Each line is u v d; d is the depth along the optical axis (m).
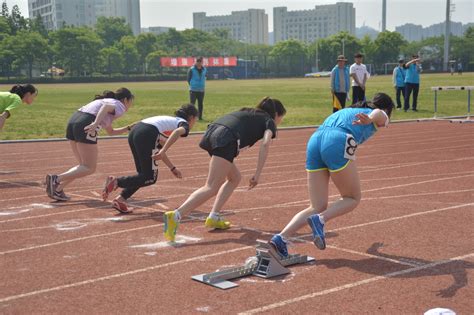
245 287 4.79
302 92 41.00
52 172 10.96
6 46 99.50
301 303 4.42
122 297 4.60
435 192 8.42
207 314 4.23
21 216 7.38
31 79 81.12
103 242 6.17
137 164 7.38
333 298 4.52
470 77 64.06
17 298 4.62
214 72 109.31
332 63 123.44
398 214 7.12
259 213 7.37
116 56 113.25
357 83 18.83
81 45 106.56
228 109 25.52
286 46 125.38
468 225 6.58
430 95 34.12
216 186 6.16
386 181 9.39
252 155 12.70
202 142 6.32
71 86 63.62
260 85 57.84
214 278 4.86
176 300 4.52
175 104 29.47
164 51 131.75
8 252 5.86
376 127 5.43
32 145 15.05
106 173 10.64
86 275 5.13
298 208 7.61
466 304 4.36
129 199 8.33
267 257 5.05
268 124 6.12
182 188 9.12
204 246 5.98
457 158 11.86
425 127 18.20
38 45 100.50
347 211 5.40
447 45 94.25
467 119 20.00
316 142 5.41
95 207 7.86
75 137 8.12
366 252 5.68
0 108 9.24
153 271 5.22
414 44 138.00
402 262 5.36
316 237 5.03
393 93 35.03
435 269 5.15
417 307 4.31
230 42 165.38
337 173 5.31
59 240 6.27
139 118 21.73
